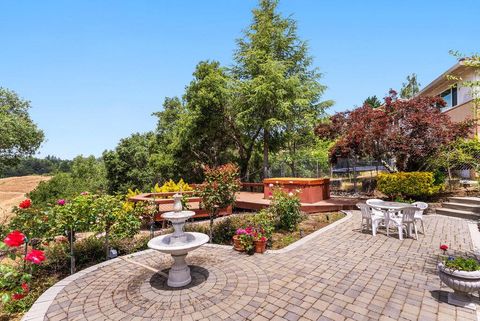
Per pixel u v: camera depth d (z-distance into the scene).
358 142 11.48
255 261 5.52
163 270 5.22
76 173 37.00
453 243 6.51
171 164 19.20
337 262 5.36
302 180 11.56
